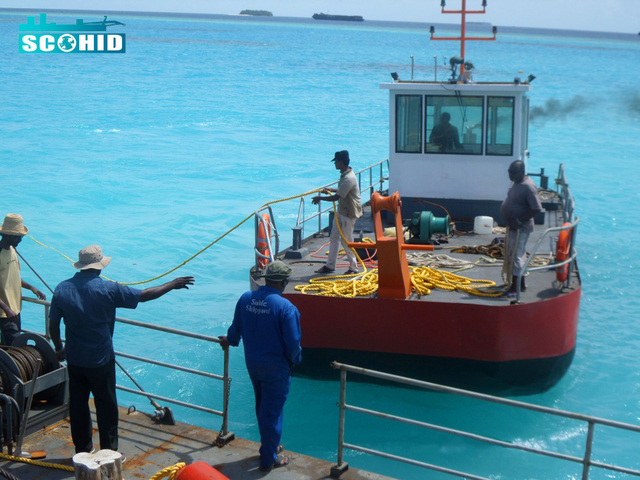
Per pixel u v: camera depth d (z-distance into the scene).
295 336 4.75
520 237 7.68
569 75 81.31
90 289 4.56
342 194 8.54
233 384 8.47
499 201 11.27
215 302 11.90
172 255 14.85
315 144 30.64
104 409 4.78
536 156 28.80
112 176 22.89
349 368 4.72
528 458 6.60
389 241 7.46
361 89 56.22
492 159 11.12
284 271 4.82
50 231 16.31
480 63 108.25
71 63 76.44
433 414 7.52
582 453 6.71
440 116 11.17
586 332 9.98
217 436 5.36
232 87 55.41
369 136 33.12
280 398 4.85
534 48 183.75
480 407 7.62
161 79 60.69
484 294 7.86
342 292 8.02
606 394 7.97
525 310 7.44
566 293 7.91
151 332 10.40
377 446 6.88
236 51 114.88
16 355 5.14
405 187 11.64
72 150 27.64
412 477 6.32
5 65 70.38
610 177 23.80
